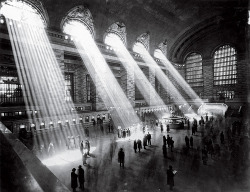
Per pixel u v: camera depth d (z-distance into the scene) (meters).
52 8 24.06
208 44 45.50
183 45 48.81
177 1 33.25
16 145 3.39
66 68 31.05
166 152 14.70
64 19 25.95
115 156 14.98
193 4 34.69
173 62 48.94
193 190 9.65
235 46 41.00
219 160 13.79
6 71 23.00
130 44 37.22
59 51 25.50
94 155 15.28
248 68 37.97
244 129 23.59
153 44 42.34
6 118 21.47
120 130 23.92
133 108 37.09
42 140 20.25
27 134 21.41
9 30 21.19
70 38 26.83
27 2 22.25
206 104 42.16
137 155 15.20
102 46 31.72
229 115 37.50
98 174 11.66
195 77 48.81
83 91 33.16
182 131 24.64
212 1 33.69
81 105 31.86
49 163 13.59
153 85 43.59
